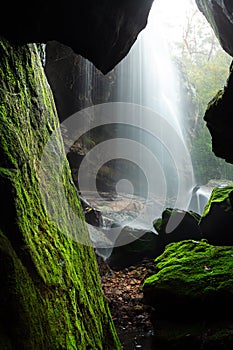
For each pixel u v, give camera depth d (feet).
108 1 9.04
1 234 6.00
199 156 66.69
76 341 7.77
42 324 6.29
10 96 8.68
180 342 13.12
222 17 14.20
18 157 7.57
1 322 5.19
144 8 10.45
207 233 24.77
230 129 17.06
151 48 59.41
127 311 18.10
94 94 49.37
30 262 6.64
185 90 67.72
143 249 28.96
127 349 13.87
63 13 8.90
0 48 8.77
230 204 24.14
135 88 55.42
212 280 15.05
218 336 12.68
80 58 41.81
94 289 11.50
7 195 6.55
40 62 13.24
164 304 15.01
